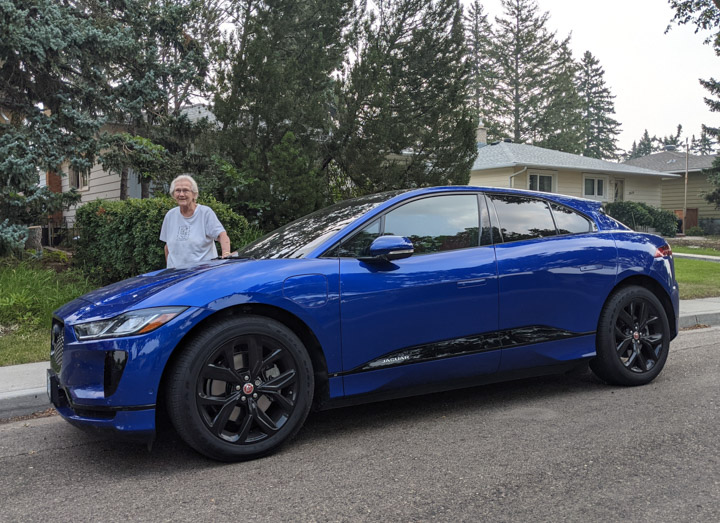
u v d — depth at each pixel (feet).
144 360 9.84
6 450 11.61
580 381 15.76
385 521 8.13
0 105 32.53
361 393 11.56
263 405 10.85
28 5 30.42
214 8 54.08
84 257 30.94
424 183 34.65
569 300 13.78
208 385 10.39
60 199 31.83
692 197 124.06
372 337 11.58
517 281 13.07
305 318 11.00
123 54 34.73
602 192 97.40
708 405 13.28
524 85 176.14
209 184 32.86
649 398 13.92
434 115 37.06
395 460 10.44
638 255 14.93
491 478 9.51
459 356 12.42
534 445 10.99
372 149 32.60
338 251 11.89
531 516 8.16
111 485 9.70
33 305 22.88
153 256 24.76
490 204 13.73
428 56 39.42
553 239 14.06
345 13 41.55
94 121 33.04
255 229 30.83
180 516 8.46
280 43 37.19
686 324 25.03
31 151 30.60
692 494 8.76
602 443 10.98
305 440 11.68
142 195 43.45
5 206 30.12
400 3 39.75
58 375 10.66
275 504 8.77
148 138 37.88
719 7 72.59
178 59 40.45
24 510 8.83
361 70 33.86
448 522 8.05
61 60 32.01
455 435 11.70
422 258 12.39
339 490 9.21
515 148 93.91
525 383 15.81
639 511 8.25
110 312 10.25
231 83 33.27
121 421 9.79
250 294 10.59
